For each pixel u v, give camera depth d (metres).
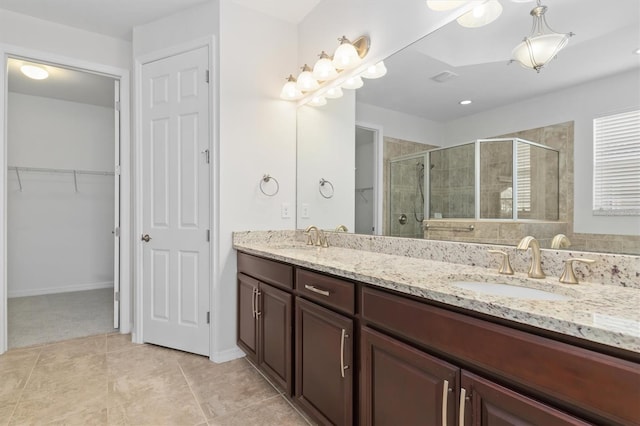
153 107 2.52
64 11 2.39
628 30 1.03
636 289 0.99
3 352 2.35
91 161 4.40
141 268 2.56
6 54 2.38
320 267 1.45
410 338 1.05
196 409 1.71
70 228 4.26
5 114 2.39
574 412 0.70
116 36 2.74
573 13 1.15
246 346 2.16
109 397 1.80
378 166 1.95
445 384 0.94
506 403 0.80
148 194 2.54
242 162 2.38
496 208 1.37
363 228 2.08
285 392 1.72
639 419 0.60
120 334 2.76
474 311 0.88
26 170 3.94
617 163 1.05
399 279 1.12
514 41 1.31
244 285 2.20
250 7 2.41
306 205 2.55
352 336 1.29
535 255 1.16
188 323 2.40
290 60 2.61
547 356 0.73
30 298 3.86
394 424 1.11
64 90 3.85
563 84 1.17
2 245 2.37
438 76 1.59
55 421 1.59
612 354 0.65
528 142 1.27
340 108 2.23
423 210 1.69
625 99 1.03
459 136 1.51
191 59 2.38
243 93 2.38
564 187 1.17
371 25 1.94
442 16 1.54
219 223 2.29
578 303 0.83
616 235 1.05
